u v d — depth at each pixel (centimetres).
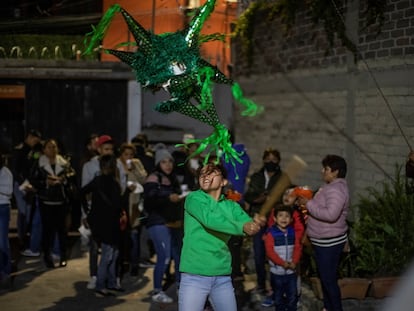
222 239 475
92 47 408
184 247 481
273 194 430
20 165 970
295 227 650
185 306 474
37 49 1297
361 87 820
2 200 775
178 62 384
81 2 1314
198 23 394
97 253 796
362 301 691
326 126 911
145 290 794
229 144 400
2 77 1275
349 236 742
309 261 759
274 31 1034
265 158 790
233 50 1156
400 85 743
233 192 752
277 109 1046
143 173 871
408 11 725
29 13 1447
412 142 727
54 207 875
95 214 754
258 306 725
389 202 724
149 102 1322
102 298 759
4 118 1319
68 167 909
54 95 1307
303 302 711
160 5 1073
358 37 817
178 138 1320
